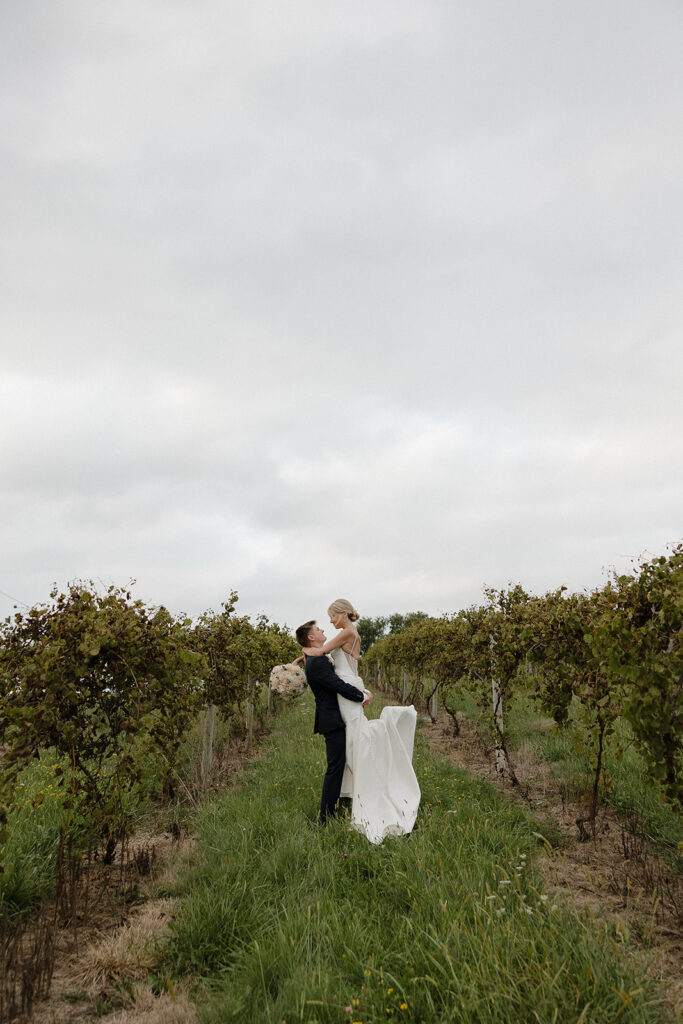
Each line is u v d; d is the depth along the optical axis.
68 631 4.04
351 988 2.73
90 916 3.87
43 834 4.77
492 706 8.59
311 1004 2.58
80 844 4.79
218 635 7.59
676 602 3.98
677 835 4.94
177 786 6.12
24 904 3.99
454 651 10.26
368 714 12.70
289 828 4.94
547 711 6.05
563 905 3.21
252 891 3.74
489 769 7.98
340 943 3.04
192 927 3.38
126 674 4.30
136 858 4.56
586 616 5.34
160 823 5.77
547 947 2.76
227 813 5.51
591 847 4.90
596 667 5.12
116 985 3.07
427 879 3.77
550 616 5.61
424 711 15.25
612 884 4.08
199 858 4.51
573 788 6.39
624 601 4.70
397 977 2.79
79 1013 2.86
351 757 5.55
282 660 14.34
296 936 3.15
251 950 3.14
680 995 2.75
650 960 2.84
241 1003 2.67
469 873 3.78
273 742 10.75
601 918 3.33
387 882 3.80
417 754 8.55
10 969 3.15
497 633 7.20
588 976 2.55
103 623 4.13
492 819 5.11
